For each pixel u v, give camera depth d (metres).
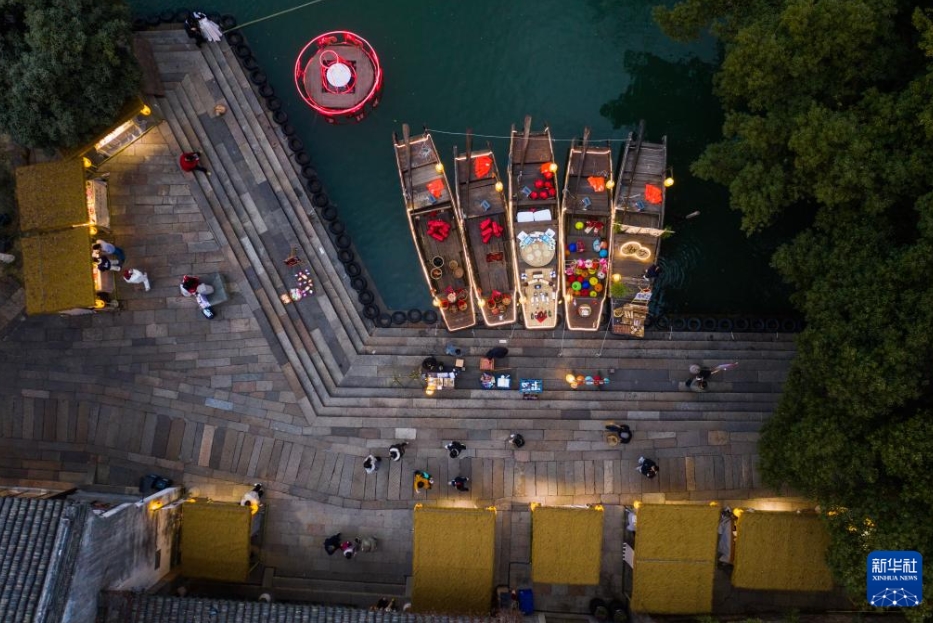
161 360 29.59
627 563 28.47
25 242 27.66
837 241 23.61
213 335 29.61
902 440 20.77
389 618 23.31
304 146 31.62
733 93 26.80
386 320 30.05
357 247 31.17
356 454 28.98
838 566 23.81
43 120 25.84
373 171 31.66
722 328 30.38
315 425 29.12
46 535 20.78
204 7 32.41
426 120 32.12
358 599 28.67
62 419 29.53
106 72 25.66
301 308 29.92
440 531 26.75
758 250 31.70
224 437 29.25
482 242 30.09
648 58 32.38
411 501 28.89
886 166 21.80
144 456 29.34
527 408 29.36
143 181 30.09
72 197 27.66
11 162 29.83
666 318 30.50
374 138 31.86
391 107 32.09
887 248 22.77
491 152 30.50
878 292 21.83
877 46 23.91
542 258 29.59
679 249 31.70
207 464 29.22
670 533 26.88
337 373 29.59
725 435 29.22
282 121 30.81
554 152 32.47
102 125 27.56
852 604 28.27
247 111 30.91
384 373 29.66
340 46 31.20
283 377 29.39
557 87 32.47
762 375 29.89
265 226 30.23
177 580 28.11
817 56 23.53
